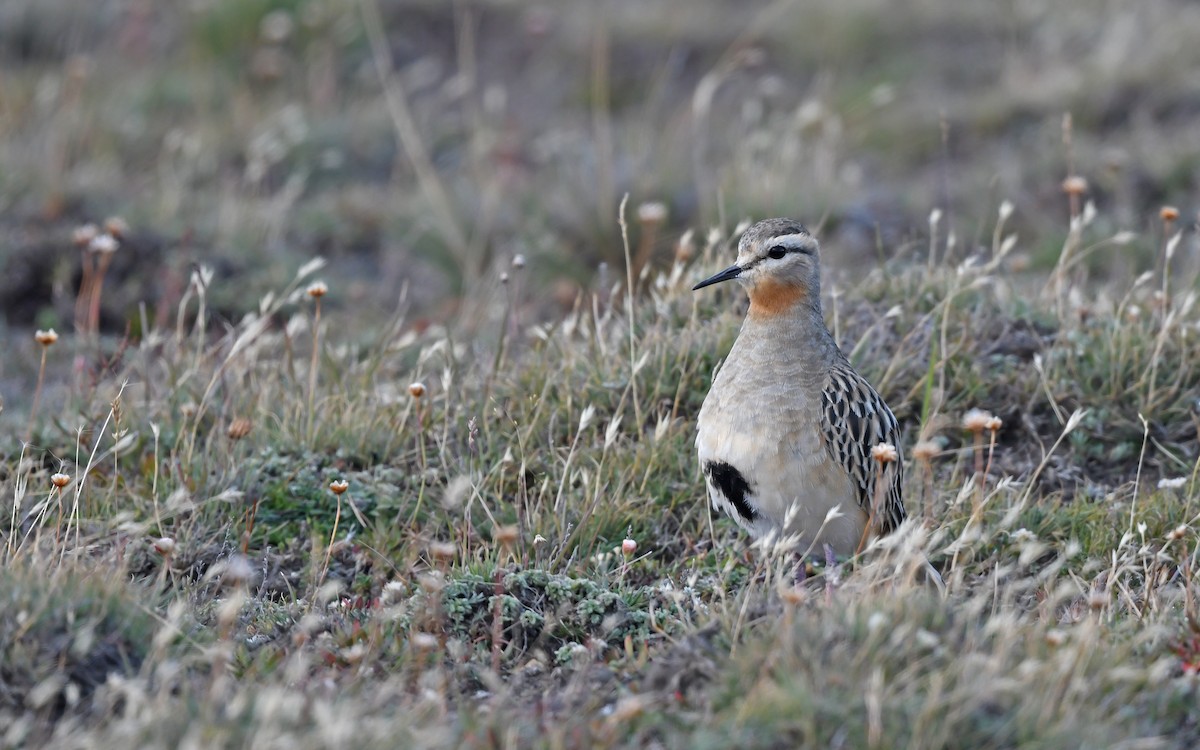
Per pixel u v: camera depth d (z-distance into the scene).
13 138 19.05
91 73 21.44
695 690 7.91
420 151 18.48
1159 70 21.09
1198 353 12.02
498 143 20.27
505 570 9.54
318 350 11.98
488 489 10.91
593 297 12.88
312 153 20.11
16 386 13.57
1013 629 8.11
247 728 7.39
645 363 11.65
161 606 8.93
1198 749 7.67
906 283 12.98
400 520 10.69
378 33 22.06
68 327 15.45
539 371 11.92
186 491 10.06
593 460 10.95
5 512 10.37
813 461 9.62
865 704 7.39
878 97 19.39
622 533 10.50
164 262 16.33
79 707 7.86
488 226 17.89
